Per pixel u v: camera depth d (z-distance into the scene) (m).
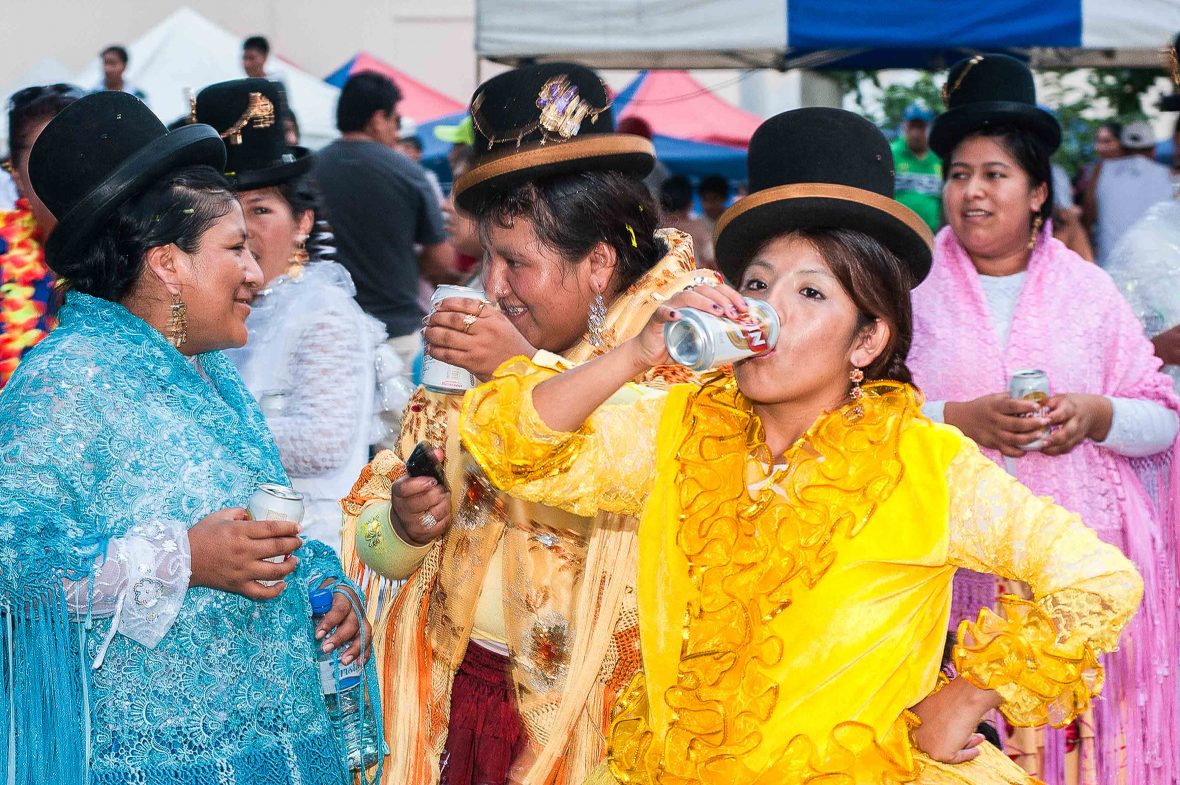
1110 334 3.58
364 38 15.41
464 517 2.62
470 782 2.62
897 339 2.12
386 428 3.95
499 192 2.49
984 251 3.62
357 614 2.67
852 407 2.07
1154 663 3.50
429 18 15.45
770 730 1.99
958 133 3.61
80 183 2.33
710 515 2.08
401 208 6.12
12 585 2.13
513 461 2.01
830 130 2.11
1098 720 3.47
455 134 9.97
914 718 2.00
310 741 2.46
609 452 2.13
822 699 1.98
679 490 2.12
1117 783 3.49
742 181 11.79
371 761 2.69
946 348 3.59
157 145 2.35
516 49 6.55
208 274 2.40
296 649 2.49
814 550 1.99
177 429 2.32
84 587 2.16
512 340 2.38
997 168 3.55
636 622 2.49
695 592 2.08
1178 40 4.21
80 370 2.25
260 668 2.38
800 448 2.07
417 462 2.56
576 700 2.48
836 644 1.98
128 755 2.23
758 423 2.12
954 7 6.24
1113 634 1.87
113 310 2.37
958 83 3.64
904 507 1.98
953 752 1.97
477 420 2.04
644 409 2.21
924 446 2.00
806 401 2.11
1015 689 1.89
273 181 3.71
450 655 2.65
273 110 3.74
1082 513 3.49
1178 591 3.59
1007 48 6.47
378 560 2.72
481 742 2.62
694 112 12.34
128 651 2.24
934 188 9.08
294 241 3.82
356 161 6.07
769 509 2.05
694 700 2.05
